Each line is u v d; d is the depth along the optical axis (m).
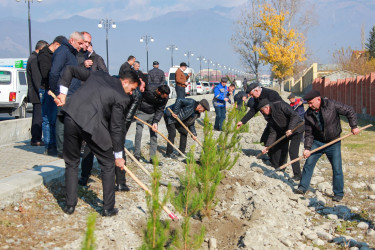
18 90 16.09
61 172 6.16
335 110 6.55
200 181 5.55
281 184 7.11
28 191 5.34
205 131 5.93
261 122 15.12
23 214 4.71
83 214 5.04
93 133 4.64
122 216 4.96
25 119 10.88
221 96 14.48
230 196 6.16
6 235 4.15
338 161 6.73
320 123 6.60
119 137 4.81
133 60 9.79
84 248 2.45
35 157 7.59
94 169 7.21
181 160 8.79
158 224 3.70
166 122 8.93
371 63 40.97
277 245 4.52
